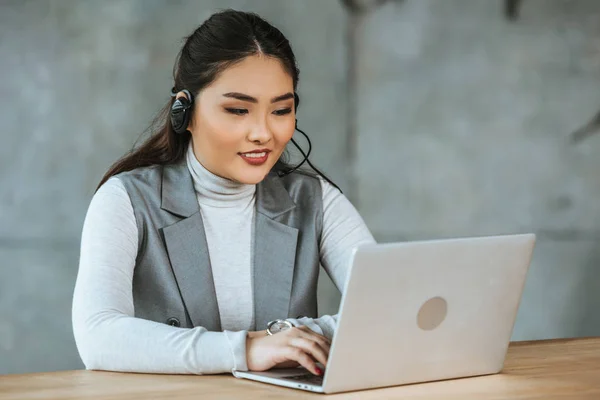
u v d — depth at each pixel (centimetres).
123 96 503
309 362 168
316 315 238
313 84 525
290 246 233
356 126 533
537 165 539
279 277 230
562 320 545
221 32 211
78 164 502
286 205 237
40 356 507
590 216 542
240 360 172
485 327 173
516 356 199
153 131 238
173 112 219
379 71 531
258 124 211
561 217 542
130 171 228
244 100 209
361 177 534
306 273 234
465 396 157
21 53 496
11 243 502
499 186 538
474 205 538
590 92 539
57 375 178
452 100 534
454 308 167
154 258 220
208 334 178
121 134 504
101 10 500
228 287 229
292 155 517
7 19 494
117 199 218
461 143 536
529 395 158
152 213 221
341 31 528
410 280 158
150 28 505
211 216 230
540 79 536
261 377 168
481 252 167
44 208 502
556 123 539
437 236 536
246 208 233
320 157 527
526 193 539
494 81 534
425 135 535
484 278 169
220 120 212
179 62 223
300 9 522
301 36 522
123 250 211
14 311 505
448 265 163
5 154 499
